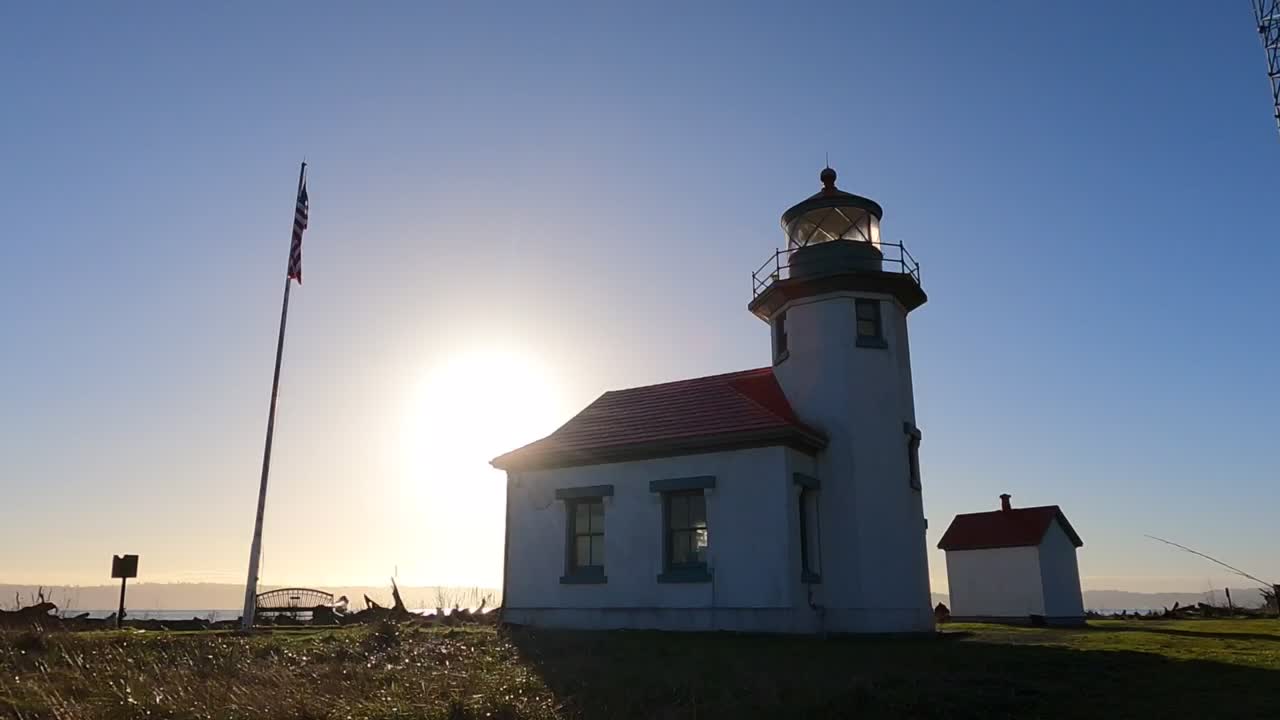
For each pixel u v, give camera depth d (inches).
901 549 940.6
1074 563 1705.2
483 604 1179.3
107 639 615.2
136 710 386.6
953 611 1652.3
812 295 1005.2
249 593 890.7
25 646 573.0
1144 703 422.6
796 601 869.2
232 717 375.6
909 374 1034.1
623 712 404.5
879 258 1039.0
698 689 454.3
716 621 887.1
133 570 895.1
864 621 916.0
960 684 470.6
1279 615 1676.9
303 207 1061.1
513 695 447.5
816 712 398.0
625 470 967.6
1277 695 442.9
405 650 622.5
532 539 1002.1
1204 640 814.5
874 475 951.0
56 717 368.5
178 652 565.3
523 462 1011.9
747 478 906.7
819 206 1053.8
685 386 1076.5
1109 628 1131.9
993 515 1689.2
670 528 942.4
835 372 976.9
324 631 797.2
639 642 730.8
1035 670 533.6
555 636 778.2
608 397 1101.1
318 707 398.3
